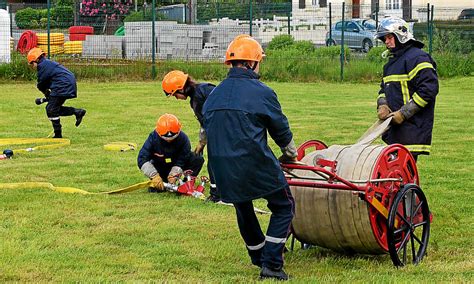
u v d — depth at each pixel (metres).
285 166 6.33
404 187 6.66
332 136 15.26
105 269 6.61
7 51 28.41
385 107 7.70
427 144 7.69
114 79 27.83
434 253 7.22
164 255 7.09
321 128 16.44
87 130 16.36
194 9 39.91
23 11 49.72
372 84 28.11
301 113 19.16
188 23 40.56
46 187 10.36
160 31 34.28
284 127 6.03
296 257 7.11
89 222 8.39
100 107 20.36
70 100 21.84
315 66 28.98
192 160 10.16
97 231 8.00
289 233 7.03
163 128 9.76
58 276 6.39
